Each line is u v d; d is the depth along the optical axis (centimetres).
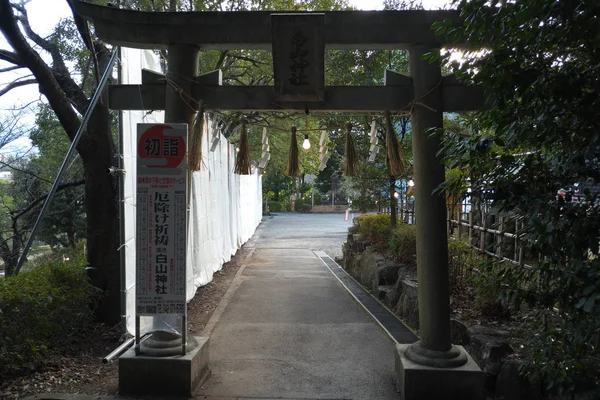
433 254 396
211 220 952
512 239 502
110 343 515
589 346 249
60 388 401
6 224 1055
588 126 236
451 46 401
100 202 560
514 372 376
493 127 294
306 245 1670
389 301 712
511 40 256
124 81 522
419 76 401
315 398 391
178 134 393
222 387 412
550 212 234
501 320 484
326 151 467
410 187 896
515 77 244
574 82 230
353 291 846
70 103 585
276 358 487
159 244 395
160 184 393
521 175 267
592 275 225
